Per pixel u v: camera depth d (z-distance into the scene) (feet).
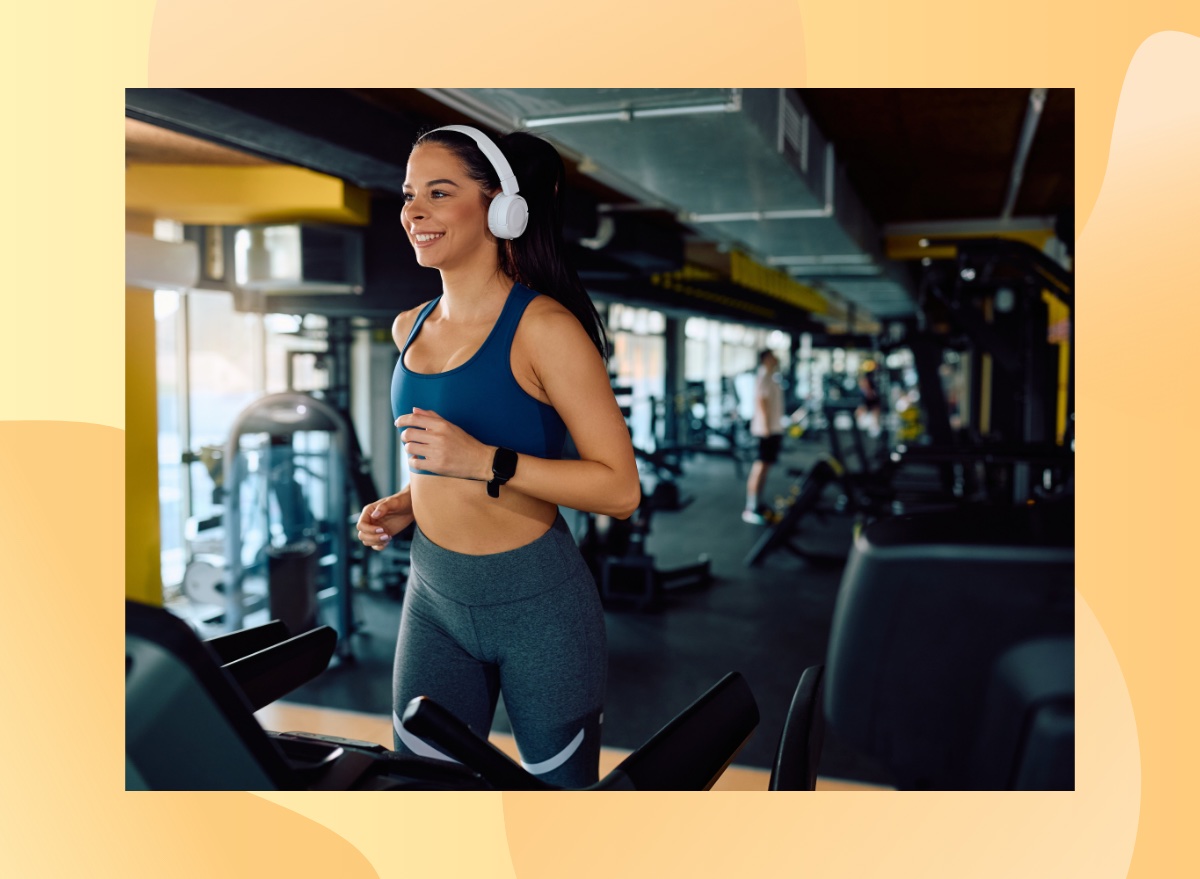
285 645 4.23
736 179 11.22
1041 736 2.48
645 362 42.88
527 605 4.21
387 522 4.66
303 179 13.01
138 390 13.28
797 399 51.93
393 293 14.55
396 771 3.49
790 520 19.26
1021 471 15.51
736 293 29.58
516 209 4.04
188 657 2.75
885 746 2.60
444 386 4.15
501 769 3.31
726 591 16.75
